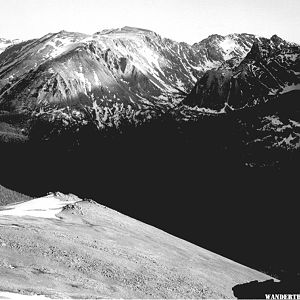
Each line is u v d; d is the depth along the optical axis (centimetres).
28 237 6731
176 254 9362
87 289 5225
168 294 6091
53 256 6238
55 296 4188
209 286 7256
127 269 6700
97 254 6956
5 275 4947
